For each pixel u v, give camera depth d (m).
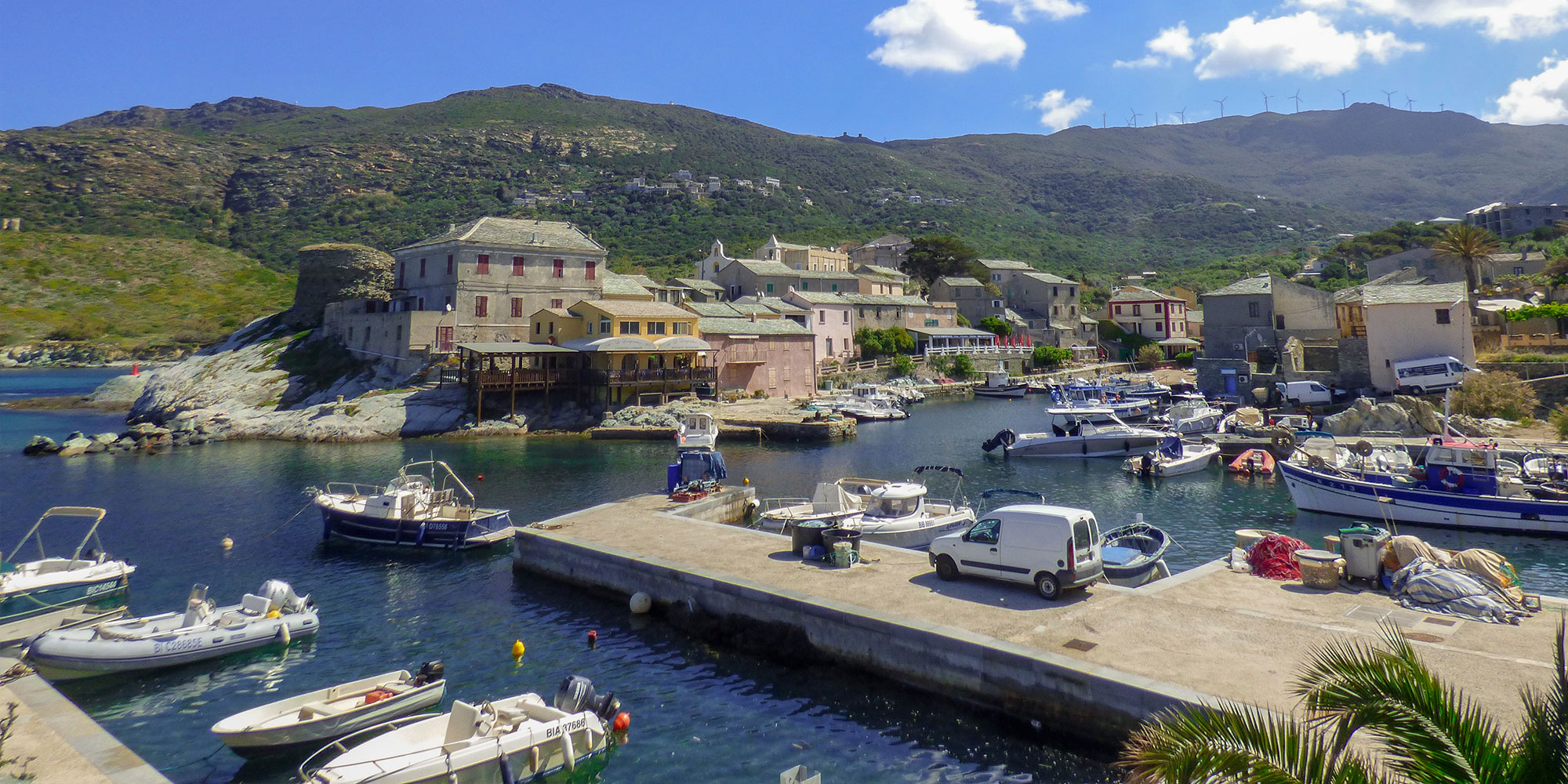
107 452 52.12
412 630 19.55
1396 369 51.56
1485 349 57.72
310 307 79.00
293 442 56.16
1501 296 75.75
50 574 20.72
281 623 18.55
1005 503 34.41
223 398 64.44
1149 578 20.06
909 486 26.83
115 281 147.12
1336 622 14.35
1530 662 12.05
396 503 28.20
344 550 27.42
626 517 25.70
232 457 49.62
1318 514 31.03
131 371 115.06
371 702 14.17
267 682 16.72
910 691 14.69
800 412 65.81
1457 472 28.30
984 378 102.56
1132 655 13.05
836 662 15.92
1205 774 6.30
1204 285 159.12
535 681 16.44
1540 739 5.64
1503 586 15.01
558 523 24.83
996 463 46.91
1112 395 75.38
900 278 123.88
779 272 105.62
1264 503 33.94
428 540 27.36
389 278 79.56
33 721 13.07
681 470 31.61
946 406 82.12
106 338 127.94
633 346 64.31
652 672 16.69
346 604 21.62
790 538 22.53
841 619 15.84
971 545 17.44
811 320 95.12
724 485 36.38
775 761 13.02
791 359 81.81
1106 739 12.15
